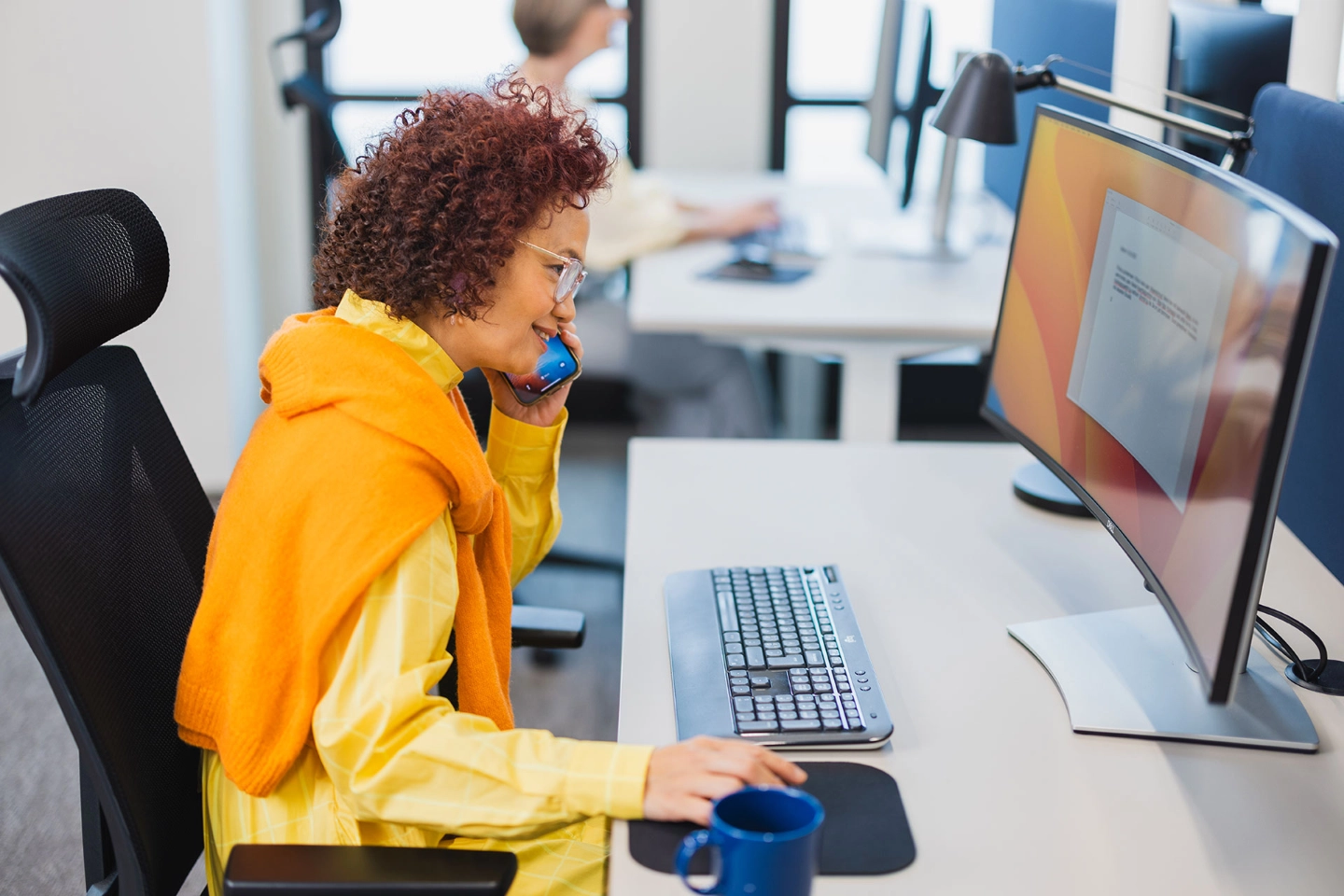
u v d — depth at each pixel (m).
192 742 1.08
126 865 1.04
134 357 1.20
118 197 1.12
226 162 3.05
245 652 1.02
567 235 1.10
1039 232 1.39
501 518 1.23
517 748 0.97
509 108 1.08
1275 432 0.84
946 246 2.64
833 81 3.73
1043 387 1.38
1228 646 0.89
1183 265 1.04
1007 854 0.92
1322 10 1.59
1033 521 1.49
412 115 1.10
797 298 2.36
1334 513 1.33
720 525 1.47
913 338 2.26
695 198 3.06
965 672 1.17
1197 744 1.06
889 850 0.92
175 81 2.87
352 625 1.00
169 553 1.18
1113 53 2.18
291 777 1.06
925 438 3.62
